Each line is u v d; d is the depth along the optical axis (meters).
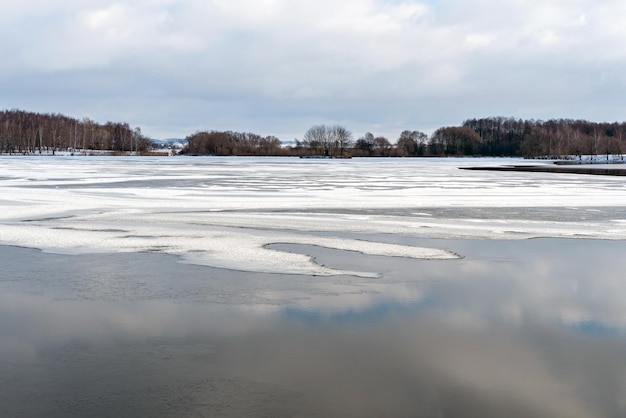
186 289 11.71
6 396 7.07
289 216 22.97
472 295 11.43
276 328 9.45
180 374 7.70
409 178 49.97
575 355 8.41
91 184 39.03
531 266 14.04
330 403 6.92
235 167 73.38
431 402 6.96
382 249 16.05
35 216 22.34
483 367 7.97
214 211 24.44
